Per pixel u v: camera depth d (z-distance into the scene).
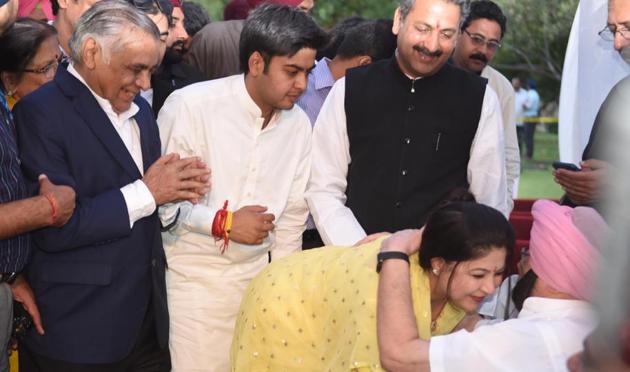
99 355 3.15
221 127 3.43
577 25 4.60
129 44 3.02
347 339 2.67
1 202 2.89
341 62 4.33
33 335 3.17
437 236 2.56
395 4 16.67
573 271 2.45
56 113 3.06
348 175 3.77
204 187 3.18
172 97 3.50
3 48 3.31
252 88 3.43
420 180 3.69
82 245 3.07
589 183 3.32
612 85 4.41
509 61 21.89
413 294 2.63
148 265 3.25
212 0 14.84
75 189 3.05
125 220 3.07
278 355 2.88
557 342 2.41
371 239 2.99
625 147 1.52
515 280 3.03
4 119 2.98
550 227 2.50
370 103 3.70
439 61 3.56
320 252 2.97
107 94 3.11
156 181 3.12
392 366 2.53
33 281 3.14
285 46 3.27
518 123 19.08
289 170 3.59
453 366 2.46
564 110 4.73
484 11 4.80
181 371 3.45
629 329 1.51
